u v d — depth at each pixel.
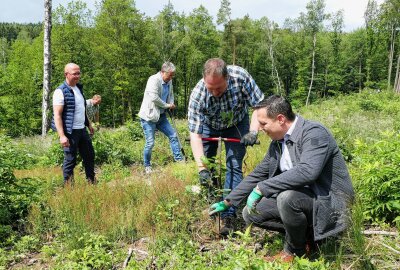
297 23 54.31
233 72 3.96
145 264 3.41
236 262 2.63
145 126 7.70
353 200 3.16
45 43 15.41
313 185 3.06
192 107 4.11
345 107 21.27
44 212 4.52
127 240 4.04
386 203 3.71
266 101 3.11
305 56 54.28
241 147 4.16
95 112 9.93
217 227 3.94
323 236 2.98
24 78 32.22
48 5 15.22
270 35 49.97
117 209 4.45
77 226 4.10
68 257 3.55
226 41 48.31
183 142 10.10
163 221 4.16
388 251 3.21
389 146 4.22
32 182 6.23
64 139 5.76
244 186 3.47
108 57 32.28
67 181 5.66
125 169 8.53
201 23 42.69
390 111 18.05
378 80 58.78
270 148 3.38
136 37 33.16
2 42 68.00
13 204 4.96
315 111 20.78
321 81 56.91
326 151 3.00
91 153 6.32
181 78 44.03
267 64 54.09
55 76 31.94
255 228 4.04
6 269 3.62
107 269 3.45
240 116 4.20
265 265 2.61
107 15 31.77
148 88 7.55
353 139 7.35
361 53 58.00
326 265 2.76
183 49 42.22
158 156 9.55
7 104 30.95
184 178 5.61
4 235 4.32
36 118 32.56
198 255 3.39
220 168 3.87
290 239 3.17
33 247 4.00
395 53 56.34
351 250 3.19
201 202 4.46
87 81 33.72
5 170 4.92
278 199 3.04
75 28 32.34
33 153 10.97
